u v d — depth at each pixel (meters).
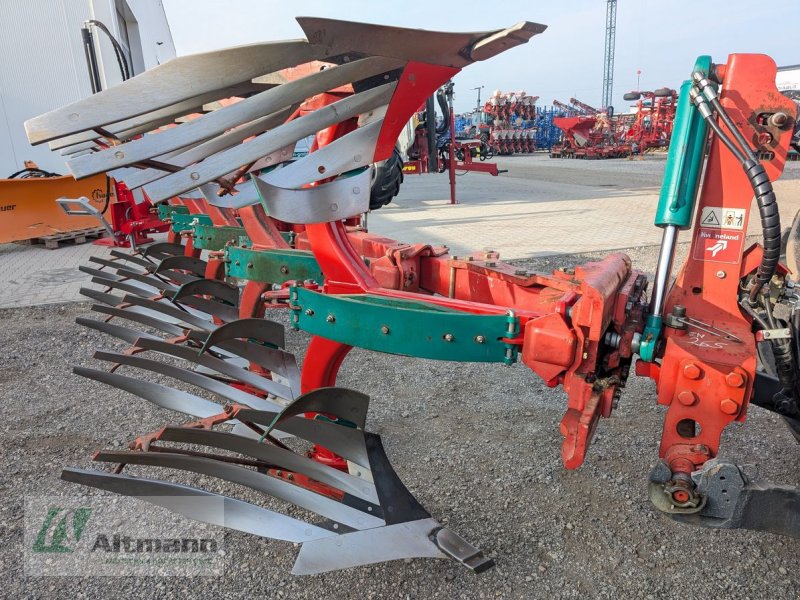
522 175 18.92
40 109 13.18
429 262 2.84
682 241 7.89
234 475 2.13
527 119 31.38
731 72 1.78
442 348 2.05
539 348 1.88
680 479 1.75
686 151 1.85
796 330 2.05
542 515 2.46
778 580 2.09
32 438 3.11
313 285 2.45
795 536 1.76
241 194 3.52
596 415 1.88
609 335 1.97
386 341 2.12
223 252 3.65
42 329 4.87
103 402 3.54
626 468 2.80
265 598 2.04
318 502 2.18
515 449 2.98
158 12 22.69
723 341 1.84
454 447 3.01
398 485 2.20
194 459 2.07
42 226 8.11
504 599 2.02
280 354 2.95
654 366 2.00
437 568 2.17
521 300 2.44
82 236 8.57
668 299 2.00
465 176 19.16
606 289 1.88
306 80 1.97
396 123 2.09
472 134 21.34
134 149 1.92
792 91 2.43
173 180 2.43
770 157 1.79
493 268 2.57
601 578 2.11
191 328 3.86
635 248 7.53
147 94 1.79
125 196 6.53
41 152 13.27
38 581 2.12
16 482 2.72
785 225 8.55
